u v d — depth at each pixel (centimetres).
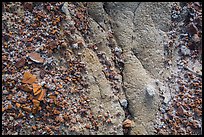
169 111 158
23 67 151
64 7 164
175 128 155
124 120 154
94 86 155
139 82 161
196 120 157
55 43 157
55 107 147
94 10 171
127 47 169
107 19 173
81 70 155
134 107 157
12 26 157
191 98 162
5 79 148
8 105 145
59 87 150
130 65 165
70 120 146
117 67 165
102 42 166
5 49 153
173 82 165
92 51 163
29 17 161
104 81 157
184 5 180
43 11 162
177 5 179
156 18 176
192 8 179
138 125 154
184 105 160
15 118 144
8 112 144
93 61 160
